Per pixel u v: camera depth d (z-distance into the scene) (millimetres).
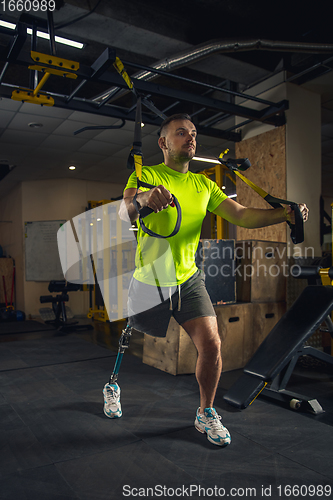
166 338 3119
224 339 3129
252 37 3150
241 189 4527
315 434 1879
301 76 4031
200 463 1568
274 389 2381
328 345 3895
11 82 4492
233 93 3566
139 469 1518
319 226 4246
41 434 1869
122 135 5496
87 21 2957
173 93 3373
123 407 2258
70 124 5062
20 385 2740
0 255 8656
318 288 2691
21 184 8039
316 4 3320
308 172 4172
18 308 8195
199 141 5715
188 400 2387
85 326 5703
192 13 3277
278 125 4051
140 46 3367
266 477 1459
